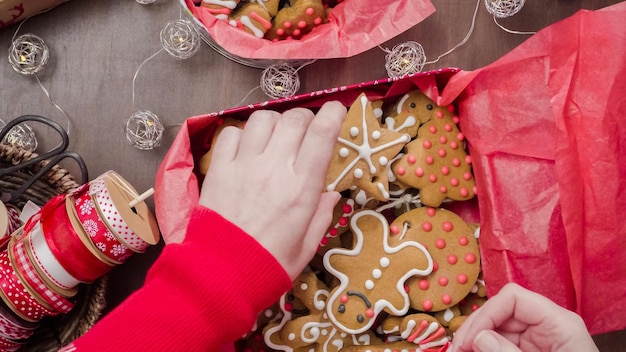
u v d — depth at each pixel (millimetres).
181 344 530
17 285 688
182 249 540
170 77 785
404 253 677
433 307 683
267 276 536
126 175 780
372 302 673
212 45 775
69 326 744
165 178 670
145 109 783
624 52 673
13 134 762
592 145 692
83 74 782
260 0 734
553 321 592
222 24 720
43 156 711
